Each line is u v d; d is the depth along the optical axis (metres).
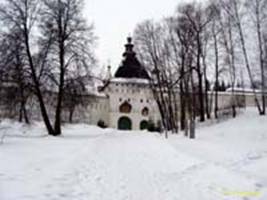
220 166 13.65
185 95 48.97
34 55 32.69
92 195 9.09
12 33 31.58
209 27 48.47
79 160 15.91
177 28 48.91
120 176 11.94
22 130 35.69
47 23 33.50
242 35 45.44
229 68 48.47
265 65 43.28
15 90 30.94
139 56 52.16
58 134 35.72
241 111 48.59
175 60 49.41
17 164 14.02
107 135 41.12
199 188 9.76
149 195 9.08
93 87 35.44
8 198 8.49
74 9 34.62
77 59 33.91
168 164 14.85
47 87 33.88
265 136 29.78
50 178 11.25
